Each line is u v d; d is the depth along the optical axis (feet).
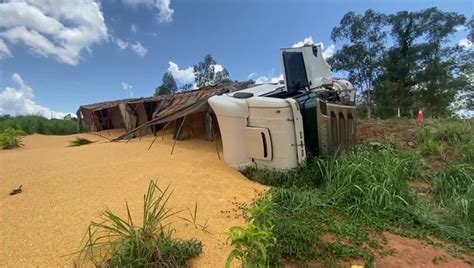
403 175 15.80
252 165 18.56
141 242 8.88
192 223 11.80
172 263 8.82
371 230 11.36
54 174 17.71
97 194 14.49
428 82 85.30
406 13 87.30
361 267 8.32
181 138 28.96
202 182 16.42
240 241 7.99
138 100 44.14
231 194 14.96
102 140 41.24
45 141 41.29
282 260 9.39
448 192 14.96
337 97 22.36
